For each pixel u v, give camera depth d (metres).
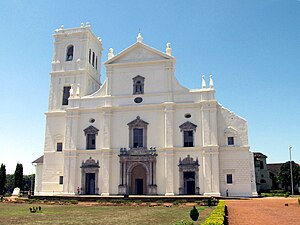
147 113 58.75
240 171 54.34
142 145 57.91
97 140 59.62
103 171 57.66
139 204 43.03
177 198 45.38
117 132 59.28
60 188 59.88
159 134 57.44
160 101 58.69
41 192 60.47
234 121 56.41
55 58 66.69
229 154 55.25
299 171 87.50
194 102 57.19
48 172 60.97
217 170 53.78
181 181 54.97
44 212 33.41
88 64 66.25
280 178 89.31
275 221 24.12
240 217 26.53
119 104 60.22
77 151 59.69
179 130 57.03
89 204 44.41
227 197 49.88
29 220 26.27
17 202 48.75
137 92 60.09
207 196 48.31
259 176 94.62
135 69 61.12
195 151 55.53
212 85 57.47
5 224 23.83
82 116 61.47
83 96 62.94
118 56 62.03
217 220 17.42
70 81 64.81
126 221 25.28
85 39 66.12
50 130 62.78
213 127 55.53
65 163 59.59
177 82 59.03
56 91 64.94
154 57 60.62
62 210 35.84
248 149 54.78
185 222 21.94
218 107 57.41
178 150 56.06
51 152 61.75
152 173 55.78
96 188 57.59
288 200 45.66
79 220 26.09
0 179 78.81
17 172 81.50
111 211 34.28
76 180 58.75
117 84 61.31
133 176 59.09
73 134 60.47
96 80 70.00
